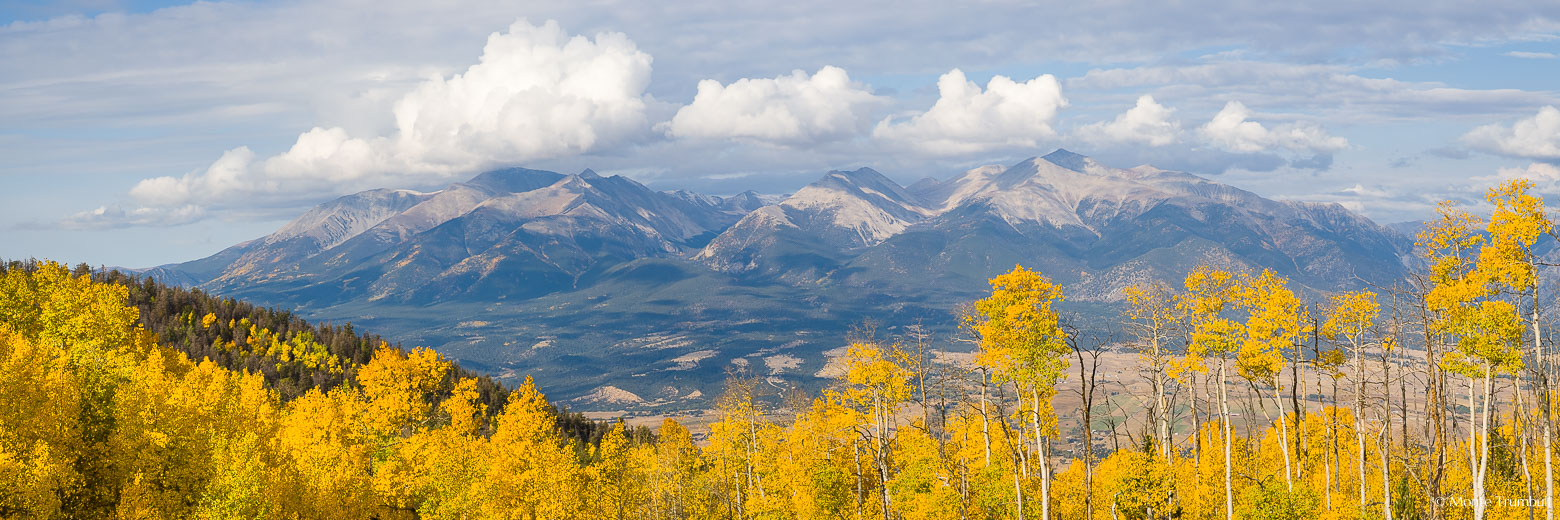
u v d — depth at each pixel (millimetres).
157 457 53125
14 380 49625
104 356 68562
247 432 59469
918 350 60094
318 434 73562
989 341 50438
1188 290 54219
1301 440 63312
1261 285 52594
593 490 91750
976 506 60594
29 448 47688
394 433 85188
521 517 76625
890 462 70500
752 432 84375
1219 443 67000
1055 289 50250
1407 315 48750
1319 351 52781
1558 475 48375
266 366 146000
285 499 58219
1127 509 56312
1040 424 50062
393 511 70500
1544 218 43125
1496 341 43125
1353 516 51656
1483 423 44656
